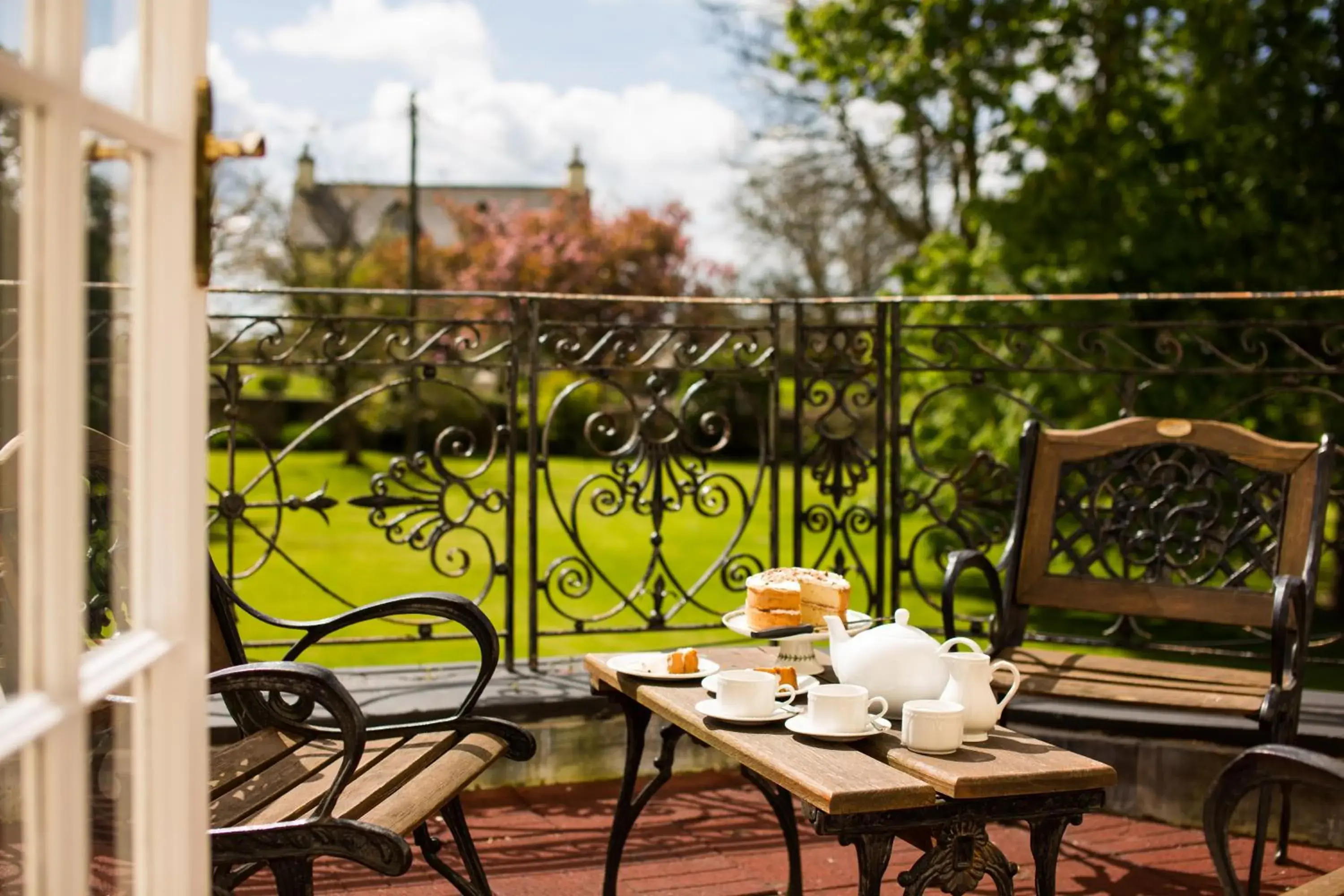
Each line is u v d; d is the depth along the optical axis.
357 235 30.58
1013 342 4.00
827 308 16.59
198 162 1.23
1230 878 1.72
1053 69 8.15
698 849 3.04
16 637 1.02
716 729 2.01
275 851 1.71
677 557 10.30
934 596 8.48
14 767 0.98
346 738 1.75
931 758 1.83
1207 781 3.23
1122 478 3.63
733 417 18.39
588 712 3.47
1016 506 3.27
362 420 18.34
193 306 1.25
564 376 19.75
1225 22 7.30
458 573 3.77
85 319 1.05
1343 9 7.43
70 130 1.01
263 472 3.64
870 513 4.12
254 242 15.80
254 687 1.75
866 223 14.84
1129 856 3.04
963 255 8.39
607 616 3.84
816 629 2.34
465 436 3.79
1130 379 3.90
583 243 23.58
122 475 1.17
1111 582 3.18
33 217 0.98
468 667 3.75
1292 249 7.47
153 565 1.23
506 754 2.27
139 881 1.20
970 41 8.14
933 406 8.07
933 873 1.73
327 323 3.65
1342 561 7.78
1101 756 3.31
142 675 1.19
